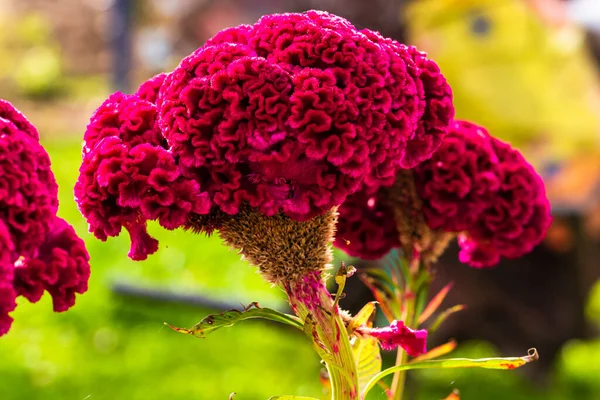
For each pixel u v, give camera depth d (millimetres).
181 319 7254
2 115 1657
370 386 1912
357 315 1891
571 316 5191
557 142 5539
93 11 23234
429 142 1859
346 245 2303
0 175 1536
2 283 1469
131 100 1822
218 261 8547
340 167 1672
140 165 1681
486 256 2334
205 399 5672
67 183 11227
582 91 5625
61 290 1657
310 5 5879
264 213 1731
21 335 6957
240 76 1652
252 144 1645
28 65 20750
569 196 5516
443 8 5531
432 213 2178
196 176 1707
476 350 6402
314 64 1703
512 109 5512
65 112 19094
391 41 1849
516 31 5469
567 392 5961
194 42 12211
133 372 6176
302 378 6078
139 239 1779
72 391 5918
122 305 7422
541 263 5125
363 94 1688
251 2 11531
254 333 6766
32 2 23484
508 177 2221
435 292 5027
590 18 5805
